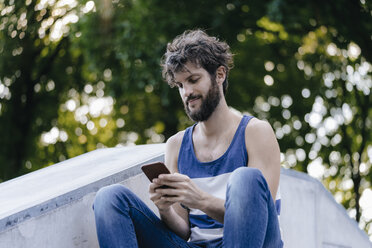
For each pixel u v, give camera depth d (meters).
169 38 8.13
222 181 2.17
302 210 3.45
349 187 8.95
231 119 2.24
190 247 2.14
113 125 9.88
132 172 2.43
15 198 2.23
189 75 2.16
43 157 9.54
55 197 2.05
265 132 2.18
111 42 8.34
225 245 1.81
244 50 9.05
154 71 8.03
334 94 9.00
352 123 9.02
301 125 9.23
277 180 2.16
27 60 8.92
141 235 2.06
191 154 2.26
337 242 3.86
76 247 2.12
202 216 2.21
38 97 9.51
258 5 8.29
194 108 2.18
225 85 2.29
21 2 8.40
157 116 9.61
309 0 8.05
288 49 9.04
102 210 1.92
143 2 8.33
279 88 9.30
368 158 9.01
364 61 8.70
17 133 9.31
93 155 3.10
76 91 9.81
